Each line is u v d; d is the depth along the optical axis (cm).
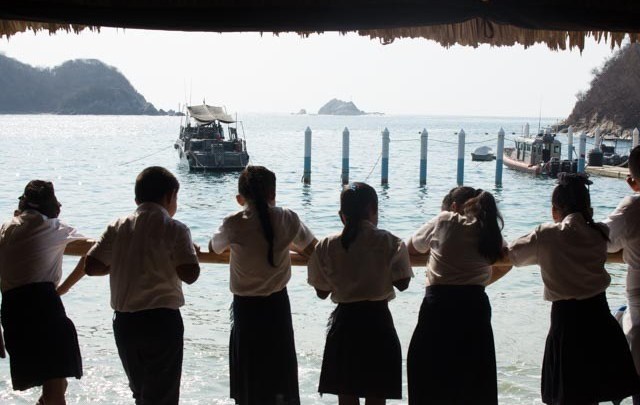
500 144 3441
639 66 9894
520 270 1297
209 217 2519
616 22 396
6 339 430
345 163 3462
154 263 406
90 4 390
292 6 392
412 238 433
